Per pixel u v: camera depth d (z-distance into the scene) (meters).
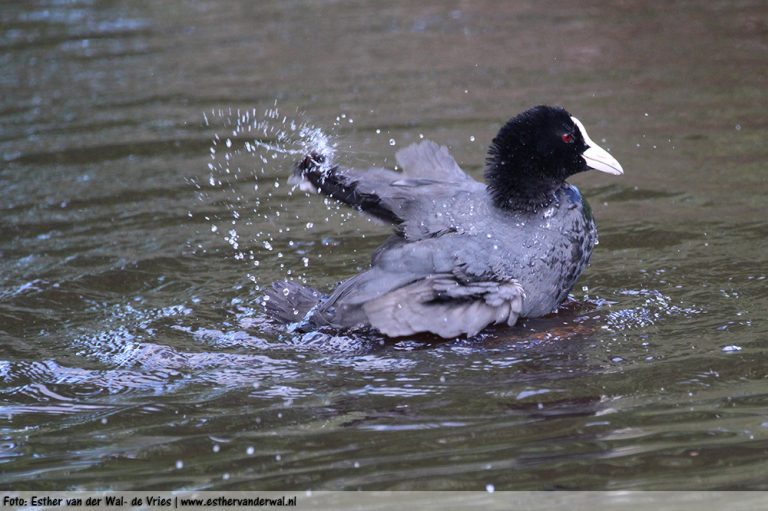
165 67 21.73
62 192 15.11
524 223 10.64
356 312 10.38
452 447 7.98
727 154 15.49
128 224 13.84
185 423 8.68
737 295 10.80
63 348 10.38
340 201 11.07
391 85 19.84
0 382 9.63
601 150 10.97
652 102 18.17
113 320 11.02
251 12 26.77
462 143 16.27
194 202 14.58
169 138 17.31
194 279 12.09
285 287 11.02
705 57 20.75
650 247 12.38
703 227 12.85
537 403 8.70
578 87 19.23
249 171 15.76
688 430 8.02
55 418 8.90
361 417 8.63
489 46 22.55
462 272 10.16
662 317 10.41
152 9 27.44
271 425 8.57
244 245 13.05
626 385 8.95
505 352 9.85
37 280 12.11
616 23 23.94
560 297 10.77
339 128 17.20
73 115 18.78
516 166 10.72
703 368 9.17
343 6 27.27
